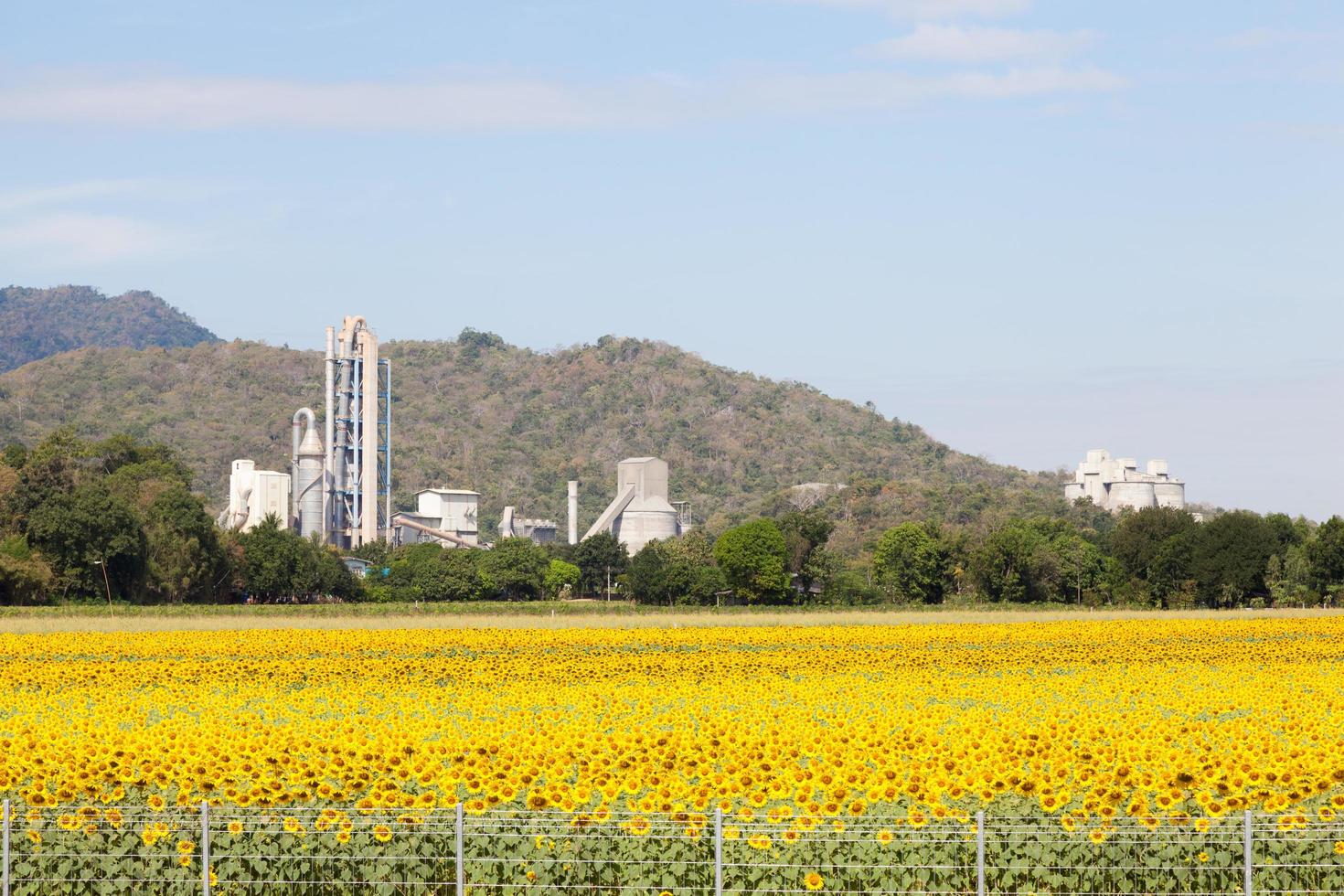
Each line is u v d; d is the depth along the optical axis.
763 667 90.25
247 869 31.77
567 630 126.94
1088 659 98.88
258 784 34.19
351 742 38.16
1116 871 31.03
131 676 81.19
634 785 33.34
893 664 93.69
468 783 34.72
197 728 43.22
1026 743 38.16
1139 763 35.88
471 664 86.75
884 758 36.62
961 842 30.83
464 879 30.86
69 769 35.84
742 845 30.61
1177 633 120.94
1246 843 30.12
